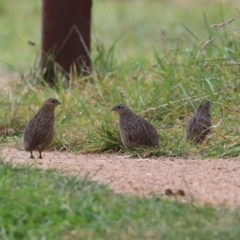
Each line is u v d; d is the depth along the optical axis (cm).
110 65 1781
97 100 1619
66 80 1722
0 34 3209
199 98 1498
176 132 1420
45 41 1792
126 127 1326
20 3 3666
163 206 912
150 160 1231
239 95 1486
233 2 3444
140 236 828
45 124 1270
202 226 857
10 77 2100
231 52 1633
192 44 1883
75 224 858
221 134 1340
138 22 3222
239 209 912
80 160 1233
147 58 2364
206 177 1087
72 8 1784
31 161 1206
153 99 1548
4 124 1516
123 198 940
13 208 895
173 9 3450
